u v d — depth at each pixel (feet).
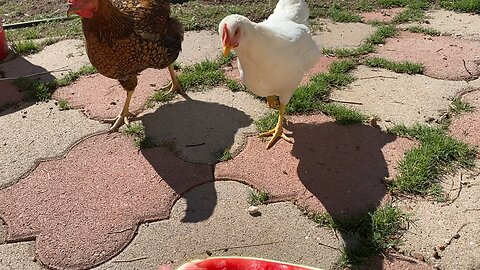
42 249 2.16
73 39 4.03
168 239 2.21
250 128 2.92
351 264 2.06
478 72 3.40
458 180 2.48
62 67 3.61
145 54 2.78
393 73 3.43
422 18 4.27
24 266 2.09
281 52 2.49
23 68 3.60
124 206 2.38
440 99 3.13
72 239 2.20
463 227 2.21
